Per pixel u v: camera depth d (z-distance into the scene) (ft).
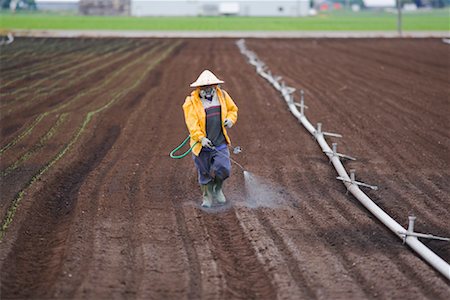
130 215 43.73
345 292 32.09
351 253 37.09
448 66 130.31
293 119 76.28
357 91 97.55
